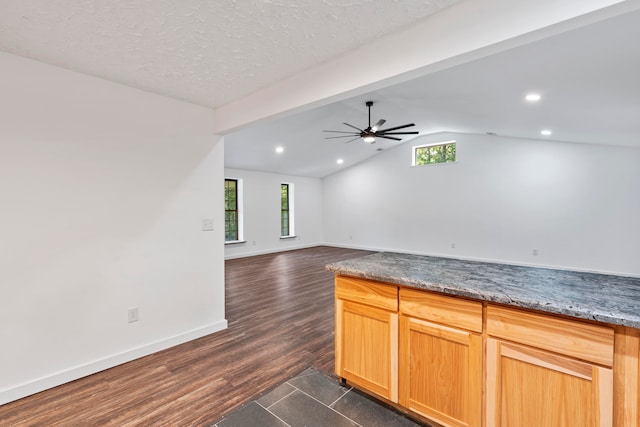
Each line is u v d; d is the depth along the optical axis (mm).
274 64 2021
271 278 5191
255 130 5238
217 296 3008
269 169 7598
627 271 4996
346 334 1992
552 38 1625
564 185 5508
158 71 2121
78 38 1691
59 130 2072
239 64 2020
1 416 1771
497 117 4070
